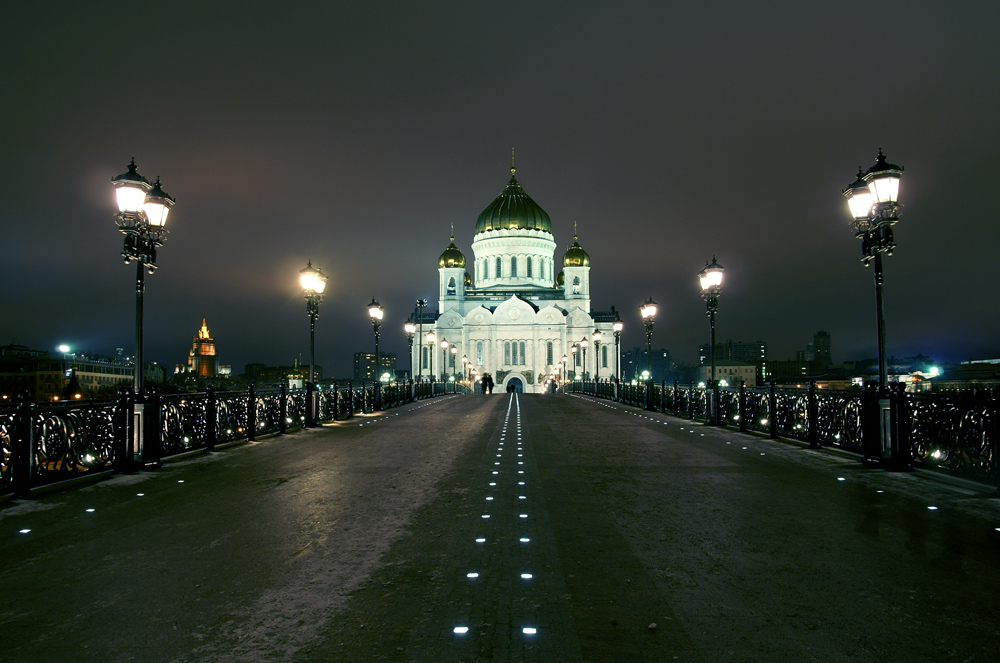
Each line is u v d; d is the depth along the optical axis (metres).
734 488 9.51
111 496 9.04
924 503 8.45
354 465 11.87
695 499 8.73
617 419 23.39
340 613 4.84
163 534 7.02
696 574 5.66
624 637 4.43
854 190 12.23
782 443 15.20
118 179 11.16
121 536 6.94
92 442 10.48
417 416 25.36
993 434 8.97
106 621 4.71
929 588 5.32
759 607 4.93
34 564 5.98
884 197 11.58
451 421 22.59
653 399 29.56
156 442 11.65
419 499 8.78
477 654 4.19
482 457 12.89
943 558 6.10
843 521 7.51
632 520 7.57
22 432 9.02
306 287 20.62
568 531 7.08
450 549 6.42
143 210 11.67
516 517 7.73
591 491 9.30
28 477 9.05
